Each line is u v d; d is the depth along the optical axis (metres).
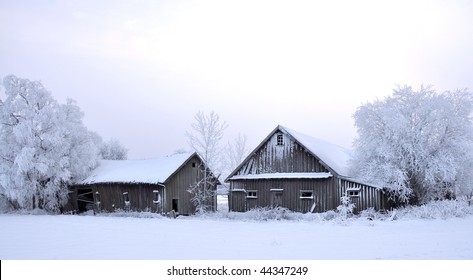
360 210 33.62
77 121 48.06
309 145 37.91
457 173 34.59
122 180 41.84
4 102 44.06
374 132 36.00
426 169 33.53
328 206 34.84
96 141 52.38
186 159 40.56
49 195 43.94
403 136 34.69
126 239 19.28
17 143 43.09
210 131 44.56
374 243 17.22
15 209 43.75
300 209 36.00
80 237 20.08
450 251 14.79
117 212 40.59
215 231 23.08
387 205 34.59
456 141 34.31
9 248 16.44
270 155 38.47
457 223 25.70
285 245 16.91
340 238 19.19
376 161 34.88
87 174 46.50
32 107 44.62
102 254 14.91
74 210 46.62
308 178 35.81
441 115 34.53
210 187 43.47
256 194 38.47
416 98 36.06
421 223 26.14
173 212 37.75
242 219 33.72
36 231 22.97
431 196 35.12
